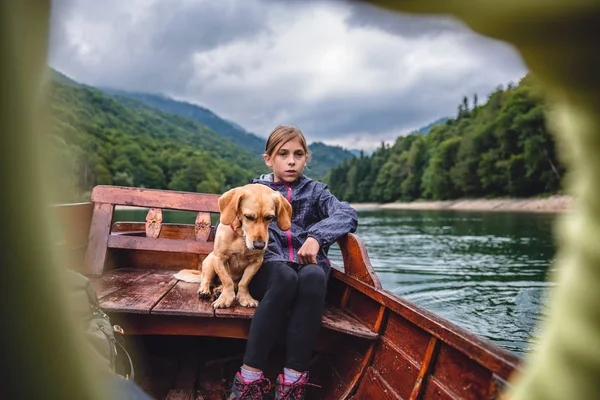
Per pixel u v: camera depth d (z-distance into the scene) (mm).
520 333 4586
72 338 283
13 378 262
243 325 2533
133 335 2869
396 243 13633
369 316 2518
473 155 54156
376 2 187
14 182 224
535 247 11992
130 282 3162
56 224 259
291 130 3084
